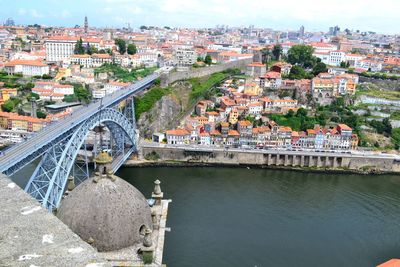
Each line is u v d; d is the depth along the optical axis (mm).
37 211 14422
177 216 118938
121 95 168625
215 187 147625
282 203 134250
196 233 109000
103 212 29469
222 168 176500
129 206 30500
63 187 97188
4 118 188250
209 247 102375
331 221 122375
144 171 166000
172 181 153000
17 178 135500
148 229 28641
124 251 29234
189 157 180500
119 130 157625
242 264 96188
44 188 96250
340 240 111000
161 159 179875
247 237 108562
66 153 102500
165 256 97000
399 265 89625
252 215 122438
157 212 35938
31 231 13141
